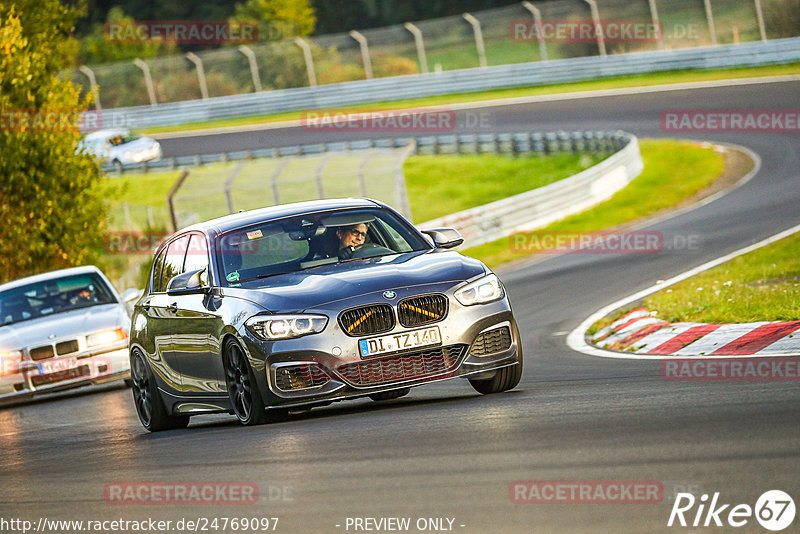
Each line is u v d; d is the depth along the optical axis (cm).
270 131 18125
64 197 7319
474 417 2341
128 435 3231
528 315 5231
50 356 4794
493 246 8700
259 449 2317
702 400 2236
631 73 16975
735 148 11494
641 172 11325
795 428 1814
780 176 9450
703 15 17338
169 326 3009
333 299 2567
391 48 19825
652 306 4231
